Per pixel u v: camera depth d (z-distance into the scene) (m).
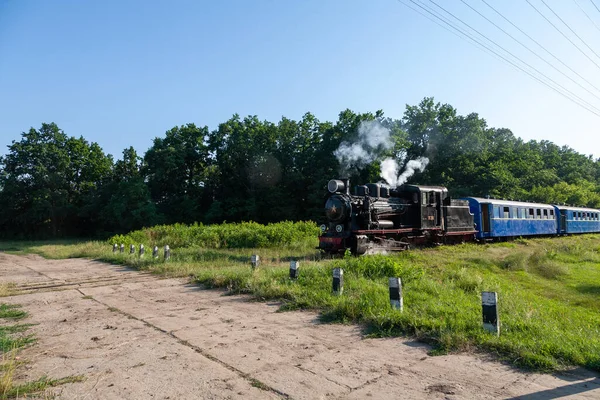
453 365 4.89
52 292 10.17
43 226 48.28
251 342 5.84
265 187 44.91
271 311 7.77
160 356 5.28
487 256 16.47
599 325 7.36
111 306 8.46
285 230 22.20
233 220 44.22
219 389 4.24
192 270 12.78
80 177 52.06
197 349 5.55
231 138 46.09
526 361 4.87
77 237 49.03
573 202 52.44
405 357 5.18
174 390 4.22
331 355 5.27
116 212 40.34
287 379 4.50
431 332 5.90
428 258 15.09
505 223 24.33
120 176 52.84
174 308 8.17
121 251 20.02
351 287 8.79
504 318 6.62
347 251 12.26
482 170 42.59
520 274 13.33
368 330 6.38
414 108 44.66
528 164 54.19
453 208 20.64
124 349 5.58
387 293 8.07
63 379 4.52
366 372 4.69
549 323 6.51
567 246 20.91
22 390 4.18
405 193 18.86
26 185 47.12
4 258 22.58
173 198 46.78
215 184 48.59
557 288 11.42
